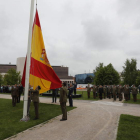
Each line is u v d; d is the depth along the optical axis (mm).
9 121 6629
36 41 9758
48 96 19625
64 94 7074
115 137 4809
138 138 4680
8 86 27547
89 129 5633
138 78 31578
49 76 10852
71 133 5180
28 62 7188
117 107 10812
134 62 47031
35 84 9844
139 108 10531
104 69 40562
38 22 9875
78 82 100000
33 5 7395
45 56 10492
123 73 48938
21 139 4578
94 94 17281
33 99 7062
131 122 6590
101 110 9469
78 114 8266
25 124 6145
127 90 15297
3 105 11641
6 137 4711
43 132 5254
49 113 8375
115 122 6613
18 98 13297
